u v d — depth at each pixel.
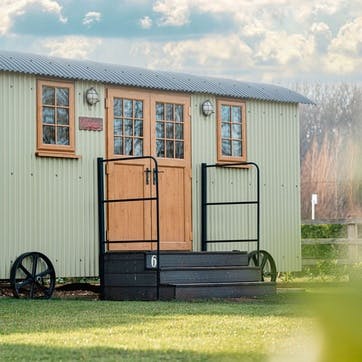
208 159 14.84
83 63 13.77
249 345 5.00
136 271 11.83
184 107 14.53
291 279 16.70
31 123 12.55
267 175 15.81
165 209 14.08
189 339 5.61
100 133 13.36
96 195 13.26
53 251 12.66
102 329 6.60
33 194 12.49
